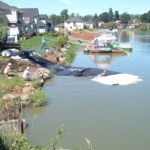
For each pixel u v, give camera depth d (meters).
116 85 26.78
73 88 25.67
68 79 29.05
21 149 11.74
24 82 24.59
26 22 81.19
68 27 135.50
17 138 12.54
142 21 191.75
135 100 22.47
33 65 30.80
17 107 17.73
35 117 18.97
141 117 19.03
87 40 71.75
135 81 28.27
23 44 51.25
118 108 20.69
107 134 16.52
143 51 54.59
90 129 17.16
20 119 15.77
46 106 20.91
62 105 21.19
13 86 23.06
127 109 20.50
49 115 19.28
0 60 32.09
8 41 46.72
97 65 38.69
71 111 20.03
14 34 57.84
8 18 66.31
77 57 46.91
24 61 31.67
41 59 35.44
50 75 29.70
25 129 16.84
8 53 34.81
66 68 32.75
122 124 17.91
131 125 17.77
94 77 29.77
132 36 106.06
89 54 50.72
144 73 32.50
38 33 82.81
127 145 15.30
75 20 135.75
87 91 24.81
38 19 90.44
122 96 23.47
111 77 29.64
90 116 19.17
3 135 12.36
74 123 18.00
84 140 15.75
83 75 30.19
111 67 37.00
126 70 34.59
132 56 47.72
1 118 16.23
